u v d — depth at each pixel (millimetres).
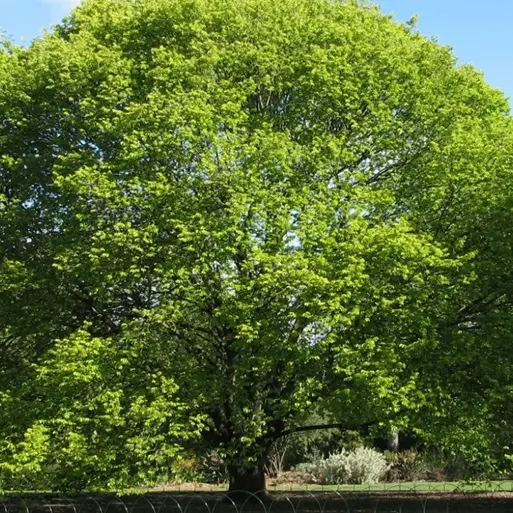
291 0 18891
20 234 16422
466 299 15727
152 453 13656
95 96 16594
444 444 14727
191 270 14750
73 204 15289
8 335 16578
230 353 16156
